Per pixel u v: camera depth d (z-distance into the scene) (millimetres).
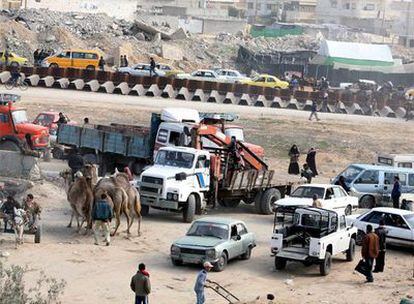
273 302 49688
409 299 49250
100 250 60031
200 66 187125
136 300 46219
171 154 71750
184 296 51562
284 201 68625
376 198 82000
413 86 189250
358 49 187500
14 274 37250
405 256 64562
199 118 83125
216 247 56969
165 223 69938
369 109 140375
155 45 188500
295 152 91188
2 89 128250
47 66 145625
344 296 52656
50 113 97250
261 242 66562
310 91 140125
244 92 138125
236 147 75750
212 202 73625
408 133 124438
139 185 70438
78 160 78812
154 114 82062
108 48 180125
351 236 62094
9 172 74625
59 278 53000
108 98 129375
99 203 61312
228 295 51344
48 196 73125
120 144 82812
